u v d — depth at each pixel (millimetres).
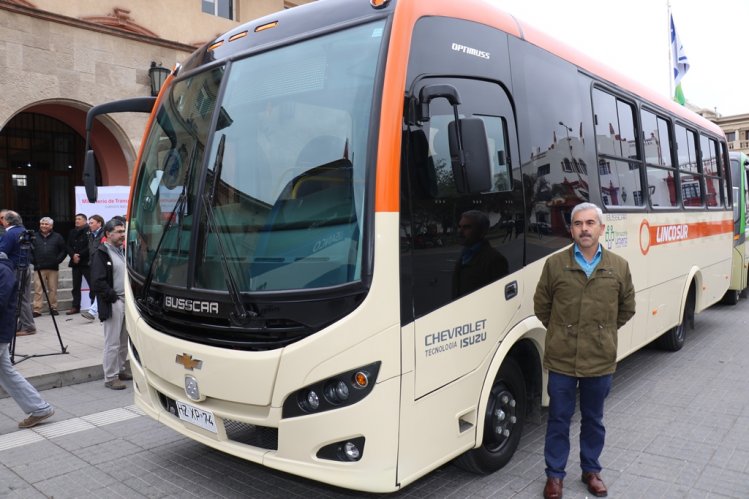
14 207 14195
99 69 12625
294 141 3559
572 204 4953
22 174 14289
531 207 4387
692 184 8281
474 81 3967
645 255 6391
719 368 7320
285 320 3252
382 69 3352
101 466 4637
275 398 3271
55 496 4145
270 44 3936
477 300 3811
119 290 6801
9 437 5270
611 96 5984
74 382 6992
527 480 4258
